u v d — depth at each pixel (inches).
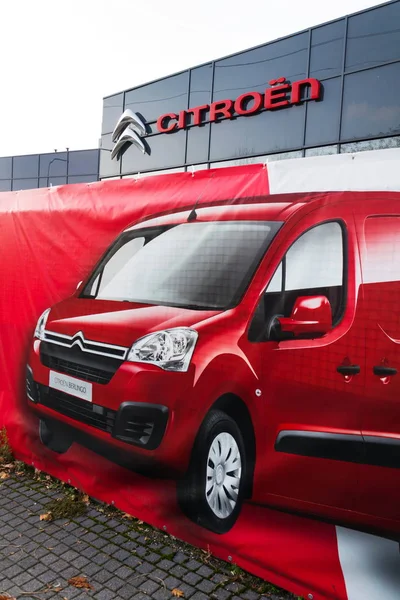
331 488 108.0
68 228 166.2
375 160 104.4
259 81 608.1
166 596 115.6
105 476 153.4
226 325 121.9
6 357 187.3
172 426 128.9
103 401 143.4
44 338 167.5
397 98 488.7
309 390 109.7
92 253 159.2
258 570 119.5
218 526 125.6
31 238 177.0
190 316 128.2
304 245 112.7
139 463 136.3
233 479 121.4
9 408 187.6
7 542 137.3
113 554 132.0
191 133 687.1
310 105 558.3
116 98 798.5
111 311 145.7
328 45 538.6
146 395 133.1
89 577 122.3
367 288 103.3
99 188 160.1
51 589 117.9
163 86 723.4
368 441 103.0
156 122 736.3
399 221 100.4
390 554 102.4
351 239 106.0
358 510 105.1
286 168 117.6
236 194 126.7
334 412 106.8
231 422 120.6
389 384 100.4
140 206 148.9
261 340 116.1
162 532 141.9
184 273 133.4
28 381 175.6
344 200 107.7
